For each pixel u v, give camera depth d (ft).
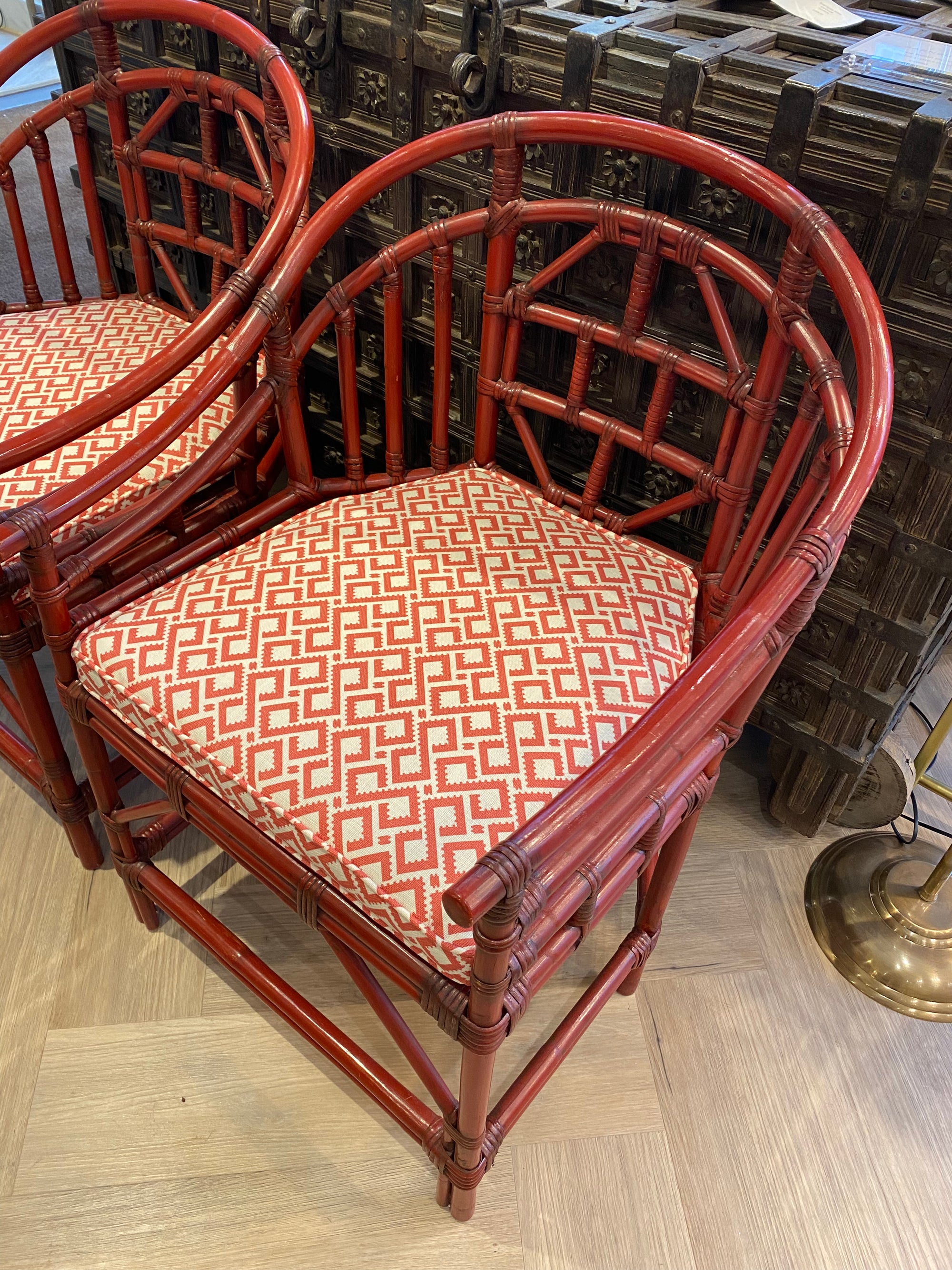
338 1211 3.31
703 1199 3.38
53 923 4.03
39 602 2.94
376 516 3.33
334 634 2.88
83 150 4.18
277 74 3.31
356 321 4.50
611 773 1.86
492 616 2.95
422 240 3.27
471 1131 2.74
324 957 3.98
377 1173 3.41
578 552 3.24
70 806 3.87
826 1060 3.76
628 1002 3.91
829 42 3.10
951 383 2.93
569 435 4.07
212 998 3.84
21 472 3.44
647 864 3.07
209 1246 3.21
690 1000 3.92
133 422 3.66
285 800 2.55
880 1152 3.52
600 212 3.04
